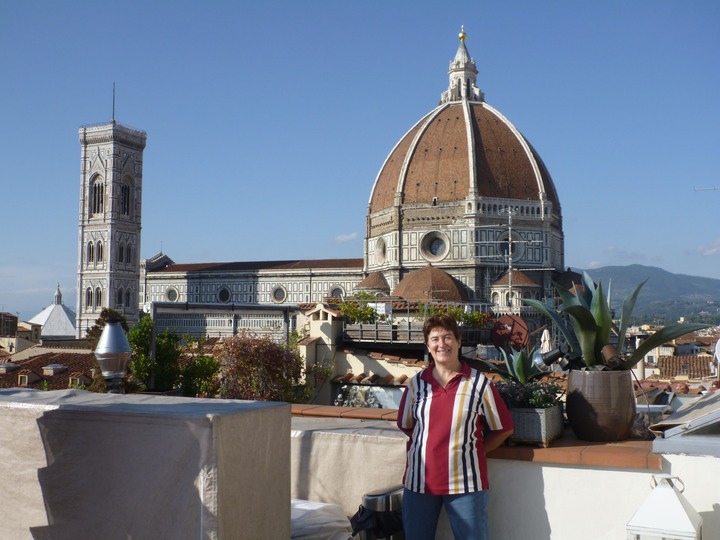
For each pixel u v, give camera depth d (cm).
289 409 670
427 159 14825
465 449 645
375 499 698
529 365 778
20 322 14625
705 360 6744
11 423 645
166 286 18425
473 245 13925
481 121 15238
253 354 2539
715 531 621
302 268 16900
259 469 621
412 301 6244
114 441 605
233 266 18088
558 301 12506
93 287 17162
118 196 17175
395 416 879
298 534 688
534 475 693
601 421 723
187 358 2897
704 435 637
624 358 766
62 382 4622
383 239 15200
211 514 562
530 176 14762
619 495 658
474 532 642
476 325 4212
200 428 570
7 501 647
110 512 606
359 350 2938
